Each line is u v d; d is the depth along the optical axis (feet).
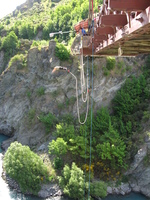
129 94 135.33
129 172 108.58
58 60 136.05
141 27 26.32
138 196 102.37
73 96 132.87
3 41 203.51
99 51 59.06
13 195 99.71
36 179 101.55
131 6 24.47
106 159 108.68
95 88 130.52
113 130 112.68
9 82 159.94
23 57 156.97
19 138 140.87
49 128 129.80
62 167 108.37
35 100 144.36
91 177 100.37
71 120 128.06
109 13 37.11
